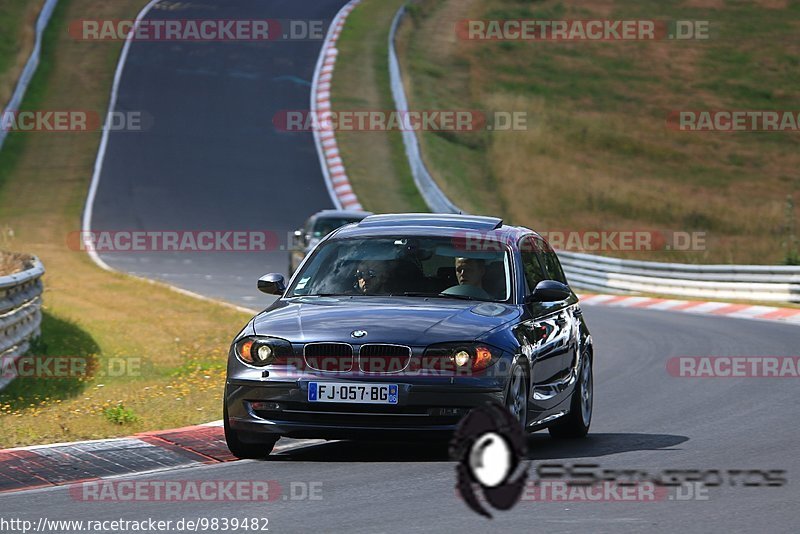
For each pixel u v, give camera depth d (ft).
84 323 194.90
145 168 441.68
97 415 113.60
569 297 112.16
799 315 243.19
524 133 535.19
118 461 90.99
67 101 513.45
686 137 554.05
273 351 89.92
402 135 496.64
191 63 572.10
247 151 470.80
